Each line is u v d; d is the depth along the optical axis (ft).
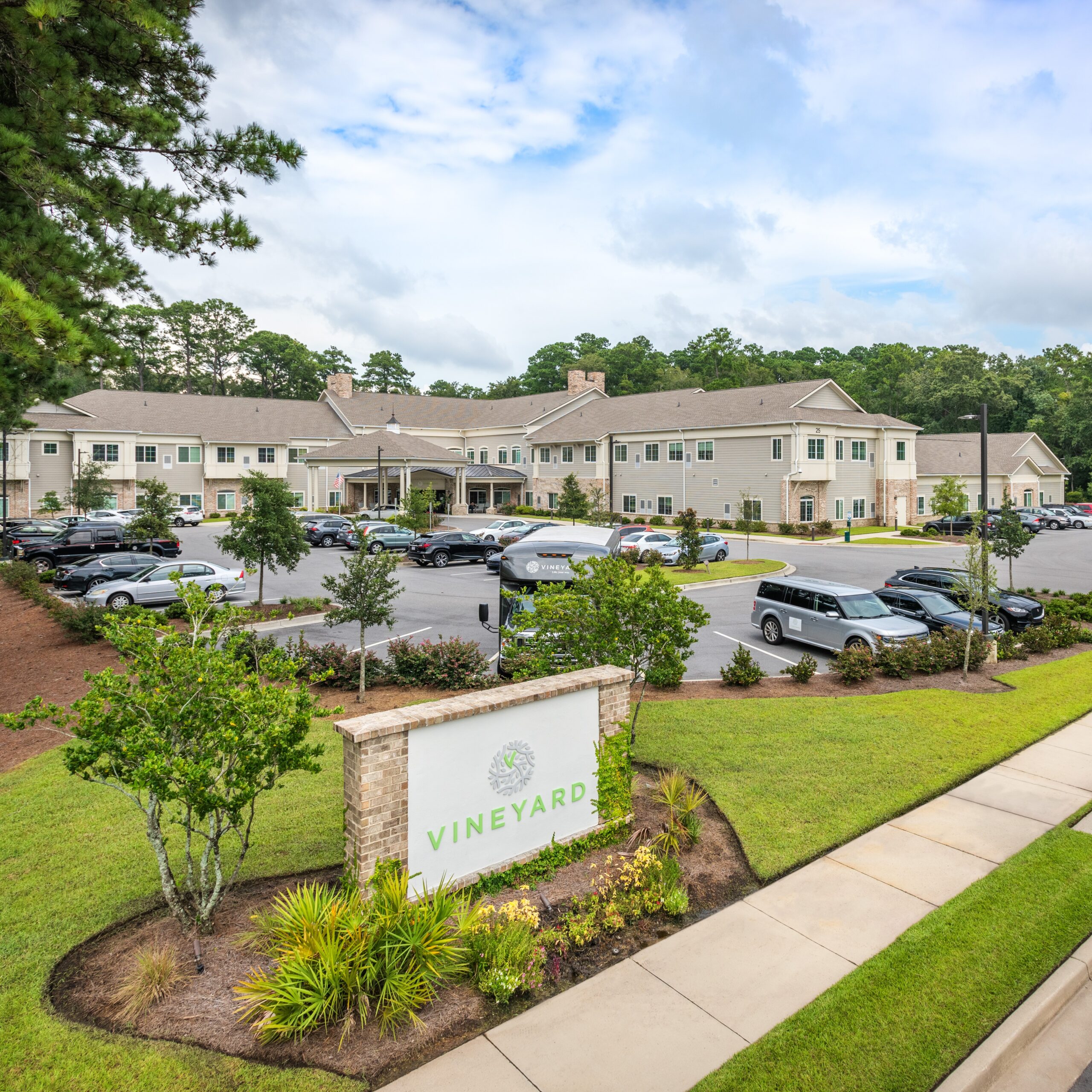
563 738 26.45
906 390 322.96
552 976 20.62
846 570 108.99
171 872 22.50
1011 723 42.11
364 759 21.24
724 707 44.55
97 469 174.19
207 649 21.34
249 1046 17.62
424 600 86.07
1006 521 85.40
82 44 42.27
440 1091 16.58
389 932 19.53
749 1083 16.89
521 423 238.07
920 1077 17.12
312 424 237.66
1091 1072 18.10
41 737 41.06
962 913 23.62
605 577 35.12
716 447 174.40
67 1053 17.16
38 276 37.01
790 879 25.93
